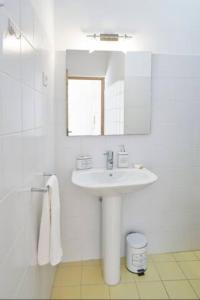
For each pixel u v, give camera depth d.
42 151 1.36
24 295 0.99
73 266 1.95
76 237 2.00
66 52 1.80
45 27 1.43
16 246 0.88
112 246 1.70
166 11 1.88
